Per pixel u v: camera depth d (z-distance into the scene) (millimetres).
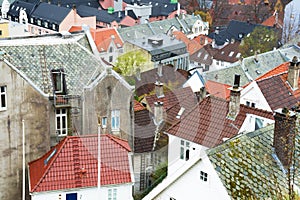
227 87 54469
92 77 42156
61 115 41562
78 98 41375
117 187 38125
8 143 39844
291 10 116438
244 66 73000
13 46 42594
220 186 28203
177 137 42562
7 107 39188
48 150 41438
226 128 42062
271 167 30031
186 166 29922
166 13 146750
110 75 41250
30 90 39750
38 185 36625
